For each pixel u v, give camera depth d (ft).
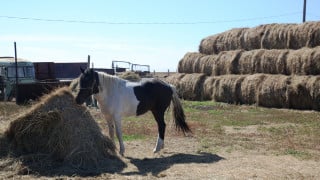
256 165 27.27
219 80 86.94
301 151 32.40
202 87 92.43
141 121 50.49
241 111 66.64
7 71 79.20
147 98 30.63
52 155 26.76
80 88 28.02
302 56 71.97
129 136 38.65
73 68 104.32
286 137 39.32
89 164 26.71
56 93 28.02
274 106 74.64
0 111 52.06
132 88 30.17
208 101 89.97
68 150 26.71
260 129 44.68
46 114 26.86
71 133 26.91
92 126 28.27
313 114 61.57
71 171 25.44
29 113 27.32
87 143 27.14
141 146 34.17
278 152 31.96
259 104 76.95
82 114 28.07
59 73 102.78
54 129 26.86
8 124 28.58
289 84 71.72
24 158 26.32
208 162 28.25
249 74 82.58
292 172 25.46
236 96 82.53
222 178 23.94
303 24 76.95
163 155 30.86
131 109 30.17
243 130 44.16
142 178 24.06
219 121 51.85
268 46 83.30
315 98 67.72
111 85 29.19
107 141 28.71
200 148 33.53
